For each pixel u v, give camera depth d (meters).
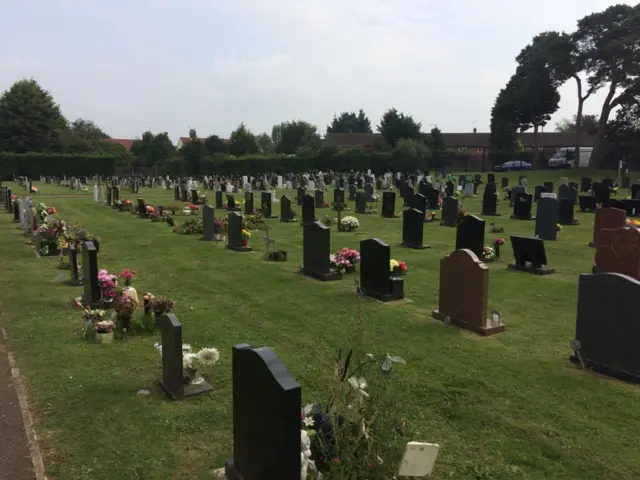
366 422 4.00
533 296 10.12
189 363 5.95
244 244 15.30
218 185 44.38
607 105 58.00
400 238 17.73
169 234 18.39
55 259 13.67
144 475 4.38
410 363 6.71
